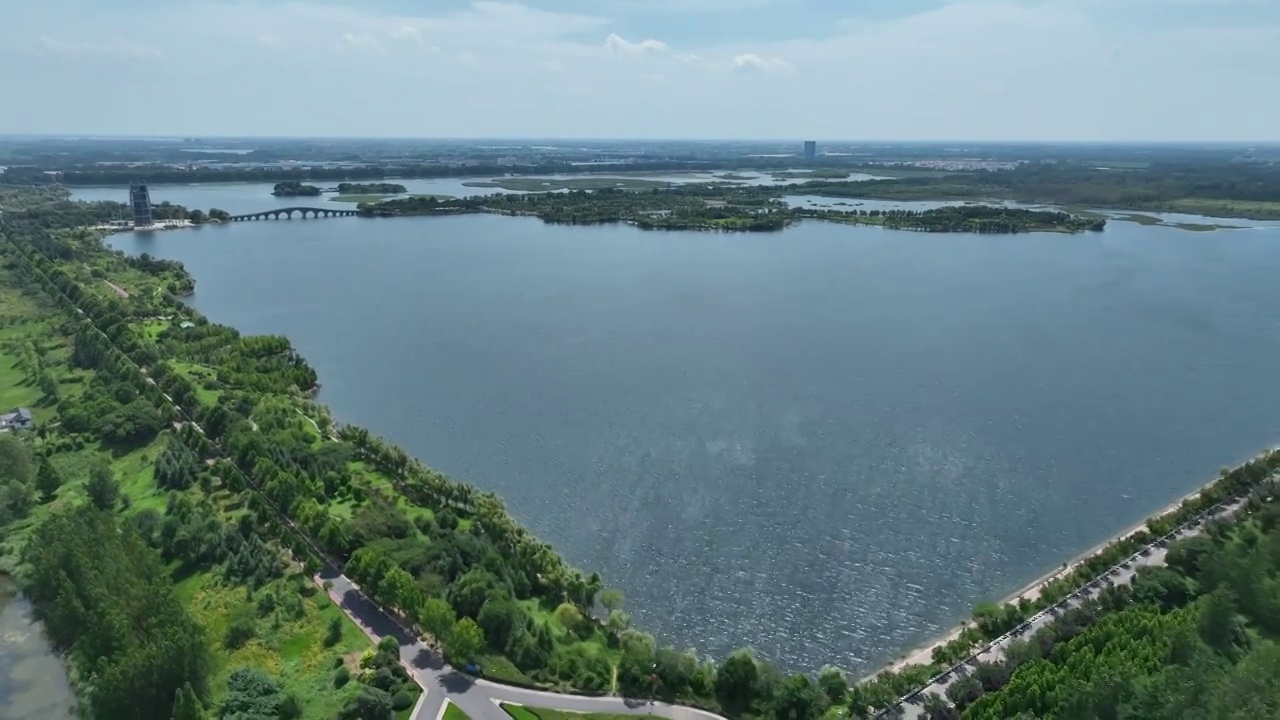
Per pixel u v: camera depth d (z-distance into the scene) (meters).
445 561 136.00
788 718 108.06
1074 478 181.00
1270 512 144.62
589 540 160.25
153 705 108.94
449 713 106.94
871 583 146.75
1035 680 102.62
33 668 124.25
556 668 116.56
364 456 185.12
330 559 144.50
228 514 157.88
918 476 182.38
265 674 112.69
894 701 109.25
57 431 197.88
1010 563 151.75
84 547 132.88
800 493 176.12
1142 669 102.56
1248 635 112.88
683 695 113.12
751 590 145.25
